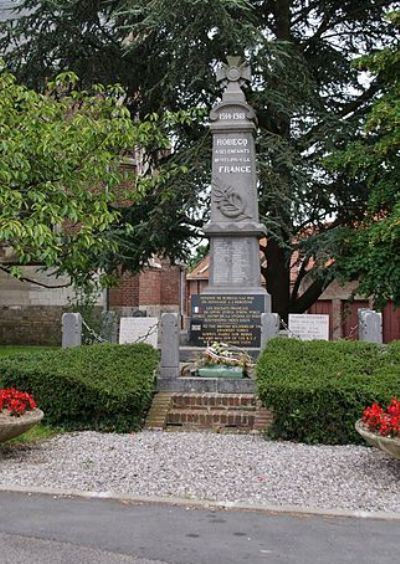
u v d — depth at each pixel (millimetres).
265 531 5680
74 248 13383
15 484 7043
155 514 6117
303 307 22109
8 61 19984
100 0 19391
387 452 7398
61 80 14406
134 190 15688
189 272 36281
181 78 17922
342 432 9344
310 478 7391
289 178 18172
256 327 13602
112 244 14922
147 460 8195
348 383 9430
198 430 10414
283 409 9508
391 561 5012
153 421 10562
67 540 5387
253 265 14141
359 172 18438
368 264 17297
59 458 8289
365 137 19062
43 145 12305
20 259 13188
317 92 19906
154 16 17000
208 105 19516
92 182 14156
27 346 25281
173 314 11617
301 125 19656
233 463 8055
